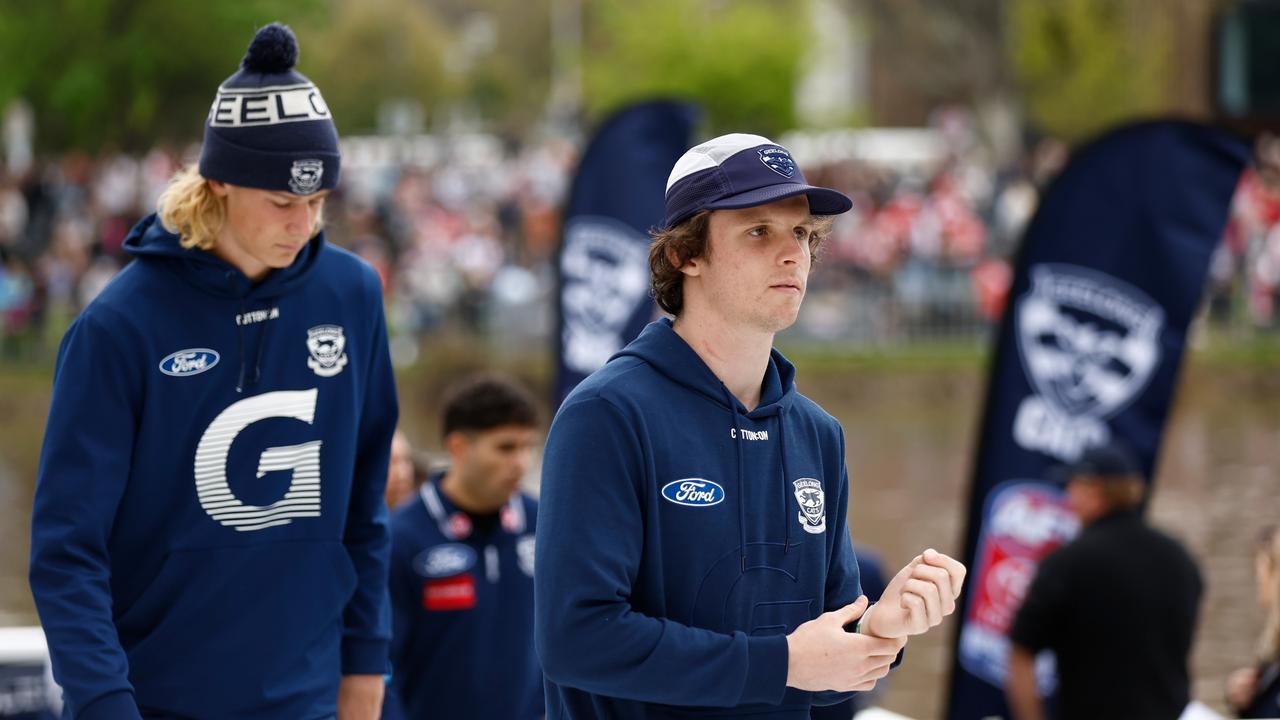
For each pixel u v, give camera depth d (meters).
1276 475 34.84
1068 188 11.98
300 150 5.84
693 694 4.66
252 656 6.04
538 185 52.66
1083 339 11.95
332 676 6.30
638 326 15.43
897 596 4.67
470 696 8.84
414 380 45.88
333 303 6.30
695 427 4.97
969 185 50.94
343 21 84.44
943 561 4.69
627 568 4.76
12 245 49.53
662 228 5.19
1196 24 55.75
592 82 65.06
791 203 4.98
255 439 6.08
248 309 6.07
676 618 4.89
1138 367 11.79
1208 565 26.11
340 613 6.36
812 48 63.94
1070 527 11.98
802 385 45.66
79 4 56.69
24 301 47.16
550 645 4.73
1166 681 10.33
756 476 5.04
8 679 9.62
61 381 5.86
